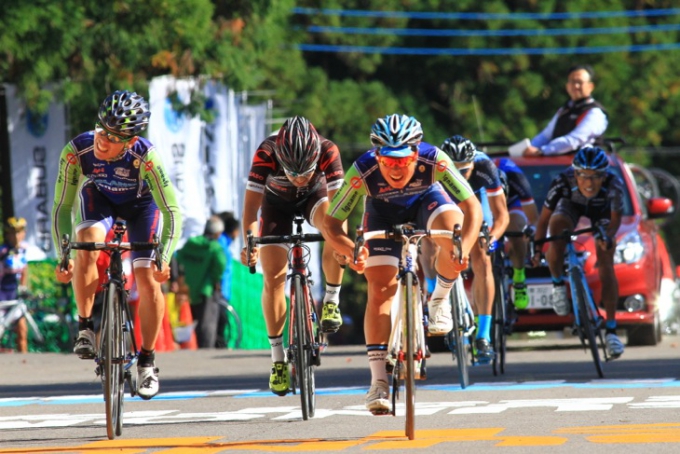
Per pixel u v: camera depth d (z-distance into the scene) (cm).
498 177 2970
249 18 6588
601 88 10906
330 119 10138
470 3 10762
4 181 6209
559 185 3262
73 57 6006
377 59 10588
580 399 2427
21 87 5759
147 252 2248
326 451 1794
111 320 2050
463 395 2573
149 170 2203
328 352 4350
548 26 10950
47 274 5075
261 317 5419
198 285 4850
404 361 1983
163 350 4741
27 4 5494
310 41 10588
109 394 2003
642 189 5838
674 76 11381
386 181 2102
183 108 6128
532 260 3192
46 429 2191
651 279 3894
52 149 5969
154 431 2105
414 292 2033
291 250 2306
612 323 3195
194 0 6006
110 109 2127
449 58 10775
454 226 1966
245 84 6378
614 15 11056
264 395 2686
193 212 6153
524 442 1841
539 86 10775
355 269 1948
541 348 4341
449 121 11044
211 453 1812
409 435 1898
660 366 3184
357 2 10694
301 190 2369
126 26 5888
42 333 4944
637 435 1889
